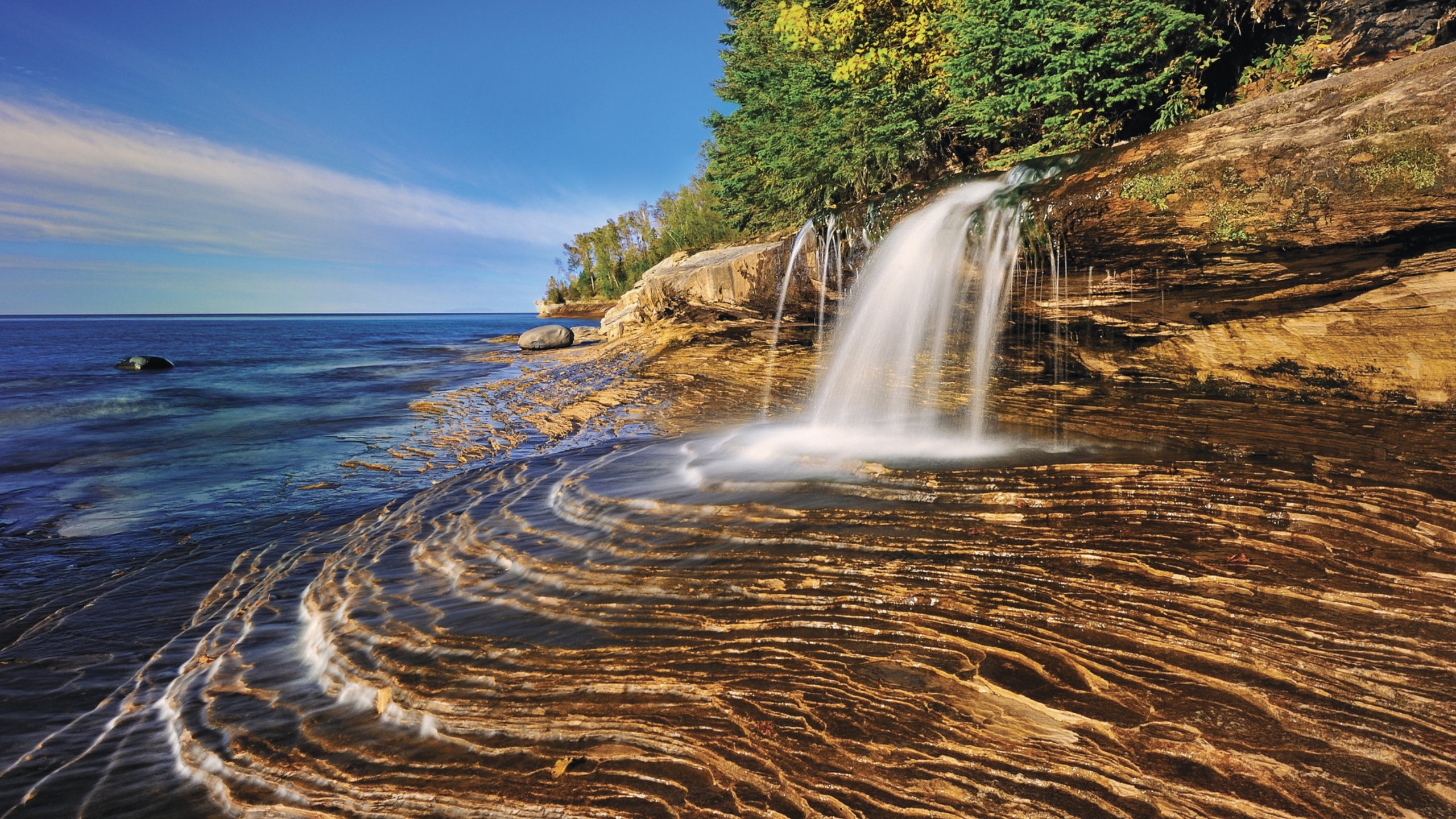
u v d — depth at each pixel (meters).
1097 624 3.87
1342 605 3.82
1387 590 3.89
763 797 2.86
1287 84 9.35
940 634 3.95
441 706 3.67
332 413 16.58
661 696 3.60
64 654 4.99
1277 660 3.38
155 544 7.60
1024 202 8.05
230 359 36.38
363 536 7.11
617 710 3.50
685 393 14.63
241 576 6.41
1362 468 5.50
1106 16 9.85
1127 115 10.41
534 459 10.04
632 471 8.04
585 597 4.86
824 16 15.18
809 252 12.55
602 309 105.69
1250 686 3.24
